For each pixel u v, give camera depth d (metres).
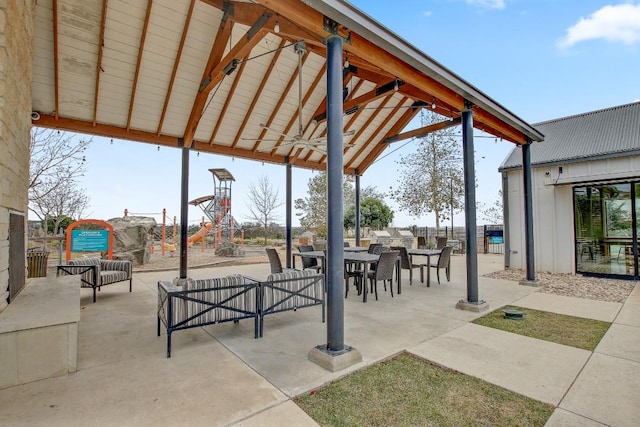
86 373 2.83
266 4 2.77
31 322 2.69
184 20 5.42
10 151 3.16
